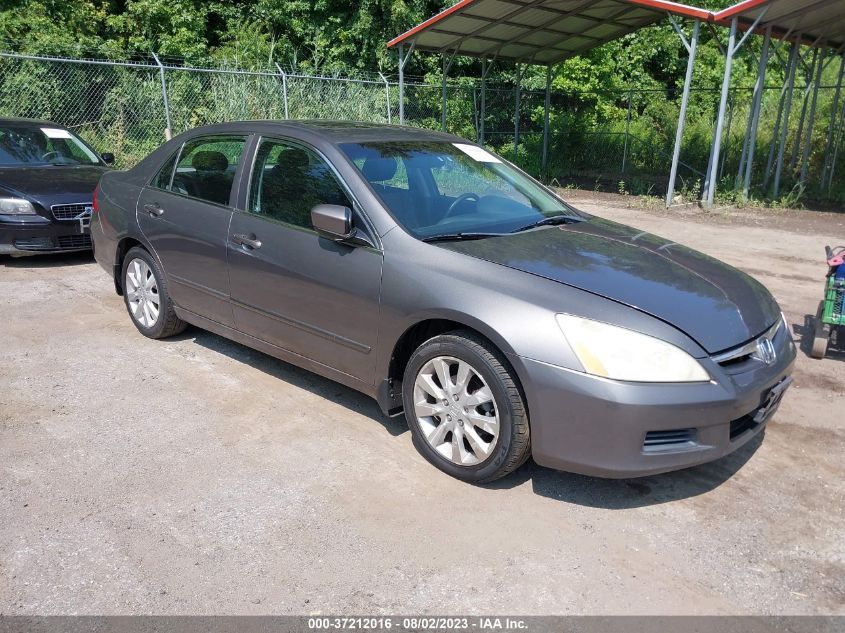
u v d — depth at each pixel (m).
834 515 3.12
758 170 16.91
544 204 4.36
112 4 20.48
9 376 4.41
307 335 3.86
